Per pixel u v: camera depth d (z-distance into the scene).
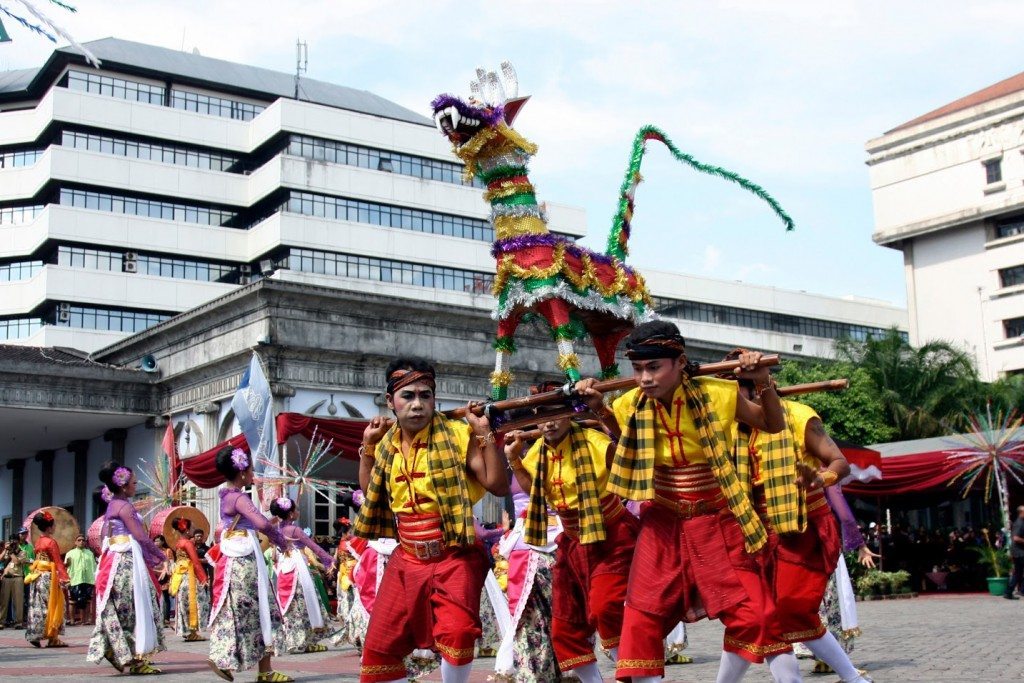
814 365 33.09
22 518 33.62
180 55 51.19
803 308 58.00
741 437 5.48
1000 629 12.66
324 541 21.25
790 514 5.17
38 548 14.49
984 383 34.44
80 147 46.06
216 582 8.86
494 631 11.26
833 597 8.97
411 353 23.77
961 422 32.31
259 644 8.81
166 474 23.20
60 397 25.52
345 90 57.03
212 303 23.78
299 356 22.42
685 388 4.89
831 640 5.59
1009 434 22.02
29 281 45.25
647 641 4.81
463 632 5.02
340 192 47.00
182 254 46.56
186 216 48.00
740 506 4.73
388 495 5.46
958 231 49.19
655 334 4.78
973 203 48.16
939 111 52.03
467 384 24.44
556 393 5.23
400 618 5.22
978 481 24.61
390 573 5.32
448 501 5.18
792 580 5.48
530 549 7.16
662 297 53.28
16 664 11.31
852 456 15.49
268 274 44.91
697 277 54.62
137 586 9.85
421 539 5.24
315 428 18.12
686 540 4.85
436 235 48.81
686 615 4.92
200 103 50.62
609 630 5.77
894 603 19.78
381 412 23.27
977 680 7.77
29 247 45.97
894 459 22.03
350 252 46.47
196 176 47.34
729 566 4.75
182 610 16.02
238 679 9.34
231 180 48.12
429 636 5.19
